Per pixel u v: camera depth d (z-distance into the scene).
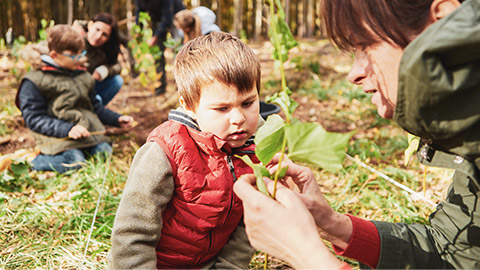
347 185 2.76
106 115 3.62
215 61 1.25
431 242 1.29
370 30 0.99
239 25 11.91
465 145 1.00
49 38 3.19
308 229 0.93
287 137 0.91
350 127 4.38
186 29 4.65
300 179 1.23
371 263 1.27
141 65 4.14
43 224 2.39
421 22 0.95
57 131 3.19
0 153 3.64
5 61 7.41
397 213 2.44
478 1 0.89
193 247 1.40
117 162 3.36
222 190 1.35
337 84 5.88
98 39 3.87
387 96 1.04
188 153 1.32
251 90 1.28
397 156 3.50
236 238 1.48
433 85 0.89
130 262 1.25
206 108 1.28
